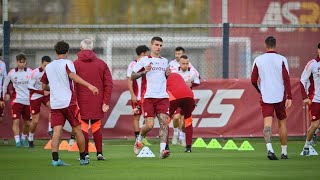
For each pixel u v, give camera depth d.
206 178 32.72
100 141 42.69
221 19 72.00
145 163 40.72
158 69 43.72
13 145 59.00
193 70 54.84
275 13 72.56
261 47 66.06
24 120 57.44
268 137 42.72
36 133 60.31
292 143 59.66
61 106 38.44
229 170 36.53
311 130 46.25
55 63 38.38
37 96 55.19
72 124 39.06
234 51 65.56
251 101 61.62
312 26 61.94
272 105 42.62
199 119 61.44
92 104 40.97
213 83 61.38
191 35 74.88
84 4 81.88
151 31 73.06
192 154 47.75
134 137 61.03
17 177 33.44
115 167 38.25
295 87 61.75
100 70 41.03
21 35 62.34
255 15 72.06
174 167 38.25
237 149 53.06
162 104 43.78
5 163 41.38
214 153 48.75
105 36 71.75
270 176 33.53
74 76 38.16
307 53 66.75
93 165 39.50
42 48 68.81
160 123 43.81
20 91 57.03
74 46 71.31
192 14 86.75
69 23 80.44
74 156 46.72
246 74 65.56
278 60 42.50
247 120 61.62
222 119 61.53
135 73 43.34
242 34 65.88
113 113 60.94
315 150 50.56
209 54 68.25
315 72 45.81
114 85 60.94
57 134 38.91
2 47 61.28
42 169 37.34
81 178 32.91
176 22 87.31
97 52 71.75
